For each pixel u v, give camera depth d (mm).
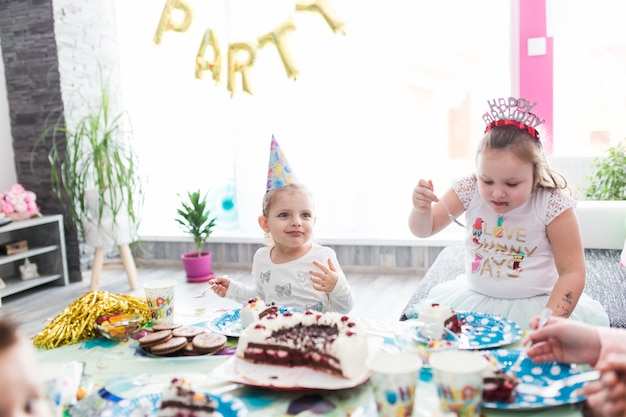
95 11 4012
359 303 3164
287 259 1720
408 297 3234
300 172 3811
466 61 3594
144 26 4090
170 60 4051
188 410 828
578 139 3518
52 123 3838
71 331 1219
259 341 1029
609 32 3348
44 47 3762
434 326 1102
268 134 3855
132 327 1229
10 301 3490
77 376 993
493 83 3576
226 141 4020
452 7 3518
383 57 3568
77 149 3662
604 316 1563
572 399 846
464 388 783
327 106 3709
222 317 1305
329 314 1126
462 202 1611
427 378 955
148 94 4137
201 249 4152
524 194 1373
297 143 3795
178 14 3752
